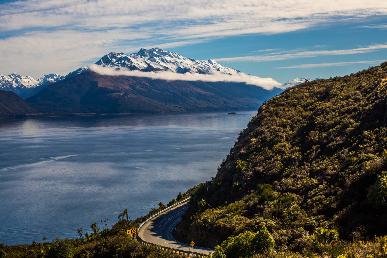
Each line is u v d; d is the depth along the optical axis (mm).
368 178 59469
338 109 91250
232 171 90750
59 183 192500
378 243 34781
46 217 141500
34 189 181750
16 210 150500
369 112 80875
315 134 85000
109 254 70812
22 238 123062
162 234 84188
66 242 90000
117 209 148000
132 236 82000
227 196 84000
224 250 50125
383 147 67375
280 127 96562
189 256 60750
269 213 65750
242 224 65375
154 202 155375
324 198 62281
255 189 78625
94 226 108625
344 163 68812
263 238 49500
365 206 53625
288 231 56219
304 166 76438
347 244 41938
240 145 101562
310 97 108375
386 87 87562
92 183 190250
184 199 118812
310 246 48656
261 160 86000
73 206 153375
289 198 67312
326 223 54812
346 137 77500
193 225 76125
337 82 111375
